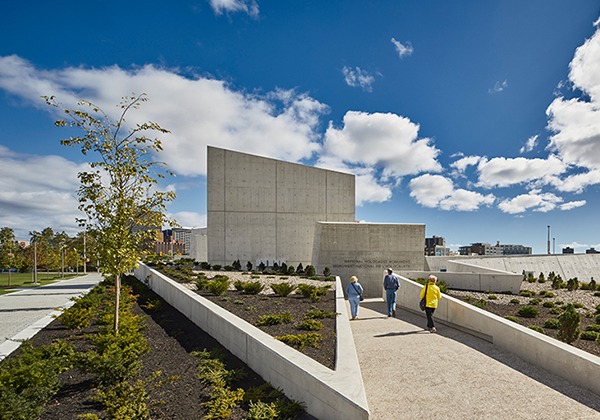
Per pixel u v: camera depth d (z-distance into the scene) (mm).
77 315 9664
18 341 8500
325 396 4844
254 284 13469
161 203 8844
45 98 7652
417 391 6141
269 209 26531
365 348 8641
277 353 5906
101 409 5031
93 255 8148
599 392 6039
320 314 9719
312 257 24859
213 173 25906
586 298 15273
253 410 4898
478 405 5641
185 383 5934
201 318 9555
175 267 21688
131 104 8539
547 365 7180
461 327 10531
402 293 15078
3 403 4324
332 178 27688
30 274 49281
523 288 18188
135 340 7387
